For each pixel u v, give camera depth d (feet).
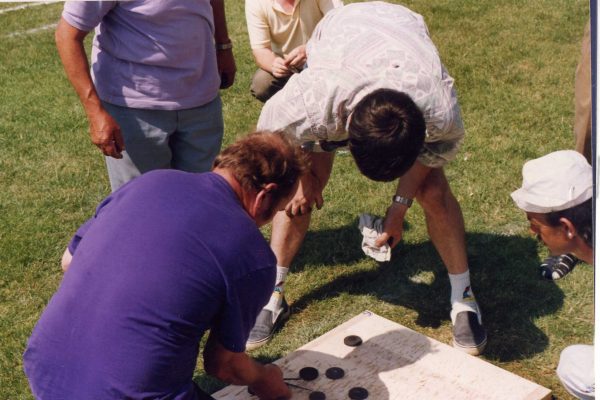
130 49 9.82
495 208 13.58
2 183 15.55
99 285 6.43
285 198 6.97
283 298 11.03
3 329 11.11
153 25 9.73
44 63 23.08
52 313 6.63
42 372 6.63
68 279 6.65
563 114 17.04
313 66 8.13
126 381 6.32
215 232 6.44
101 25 9.91
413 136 7.13
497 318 10.88
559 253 7.54
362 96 7.73
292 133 8.14
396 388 8.46
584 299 11.11
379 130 7.04
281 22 12.42
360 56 7.90
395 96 7.16
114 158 10.52
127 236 6.48
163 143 10.46
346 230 13.24
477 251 12.42
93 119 9.74
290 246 10.59
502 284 11.59
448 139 8.59
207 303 6.39
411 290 11.68
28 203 14.66
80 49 9.55
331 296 11.63
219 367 6.99
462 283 10.46
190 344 6.51
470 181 14.44
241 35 24.27
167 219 6.46
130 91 10.03
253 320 6.77
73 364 6.45
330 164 9.64
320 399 8.28
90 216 14.25
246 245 6.50
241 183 6.74
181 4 9.77
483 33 22.58
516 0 25.43
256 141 6.88
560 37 21.90
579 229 6.98
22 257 12.80
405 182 9.14
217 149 11.16
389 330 9.45
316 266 12.35
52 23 27.61
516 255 12.25
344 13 8.66
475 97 18.21
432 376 8.61
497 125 16.69
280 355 10.42
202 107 10.61
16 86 21.20
